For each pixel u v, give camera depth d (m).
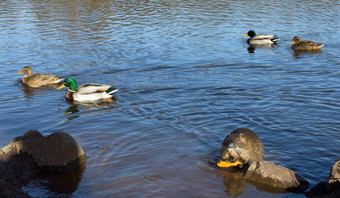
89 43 20.00
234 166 8.31
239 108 11.70
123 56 17.78
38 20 25.70
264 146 9.12
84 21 25.30
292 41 19.95
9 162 8.24
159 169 8.20
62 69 16.11
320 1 32.41
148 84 14.30
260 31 22.83
